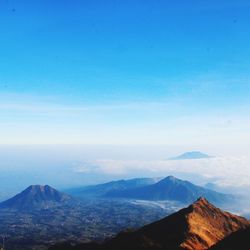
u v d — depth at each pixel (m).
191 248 127.25
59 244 146.50
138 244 131.00
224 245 116.00
